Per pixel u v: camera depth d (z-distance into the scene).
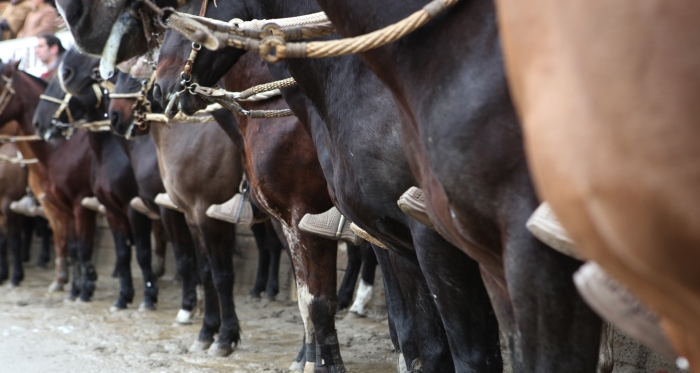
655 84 0.98
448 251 2.77
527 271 1.84
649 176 0.96
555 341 1.87
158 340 7.28
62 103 8.93
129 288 9.48
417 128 2.19
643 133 0.97
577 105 1.04
